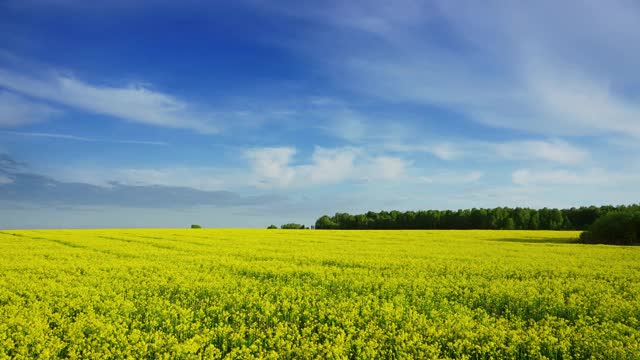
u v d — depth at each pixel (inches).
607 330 431.5
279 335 414.3
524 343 397.7
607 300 569.3
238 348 382.9
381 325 459.2
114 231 2098.9
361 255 1055.0
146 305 531.8
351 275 749.9
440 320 466.0
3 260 937.5
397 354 371.2
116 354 383.9
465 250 1210.0
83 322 448.1
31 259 965.2
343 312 490.0
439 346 397.7
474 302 577.9
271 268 816.3
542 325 476.4
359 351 373.4
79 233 1892.2
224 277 735.1
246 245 1333.7
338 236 1824.6
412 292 610.2
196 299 579.8
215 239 1583.4
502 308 563.8
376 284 661.3
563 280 732.0
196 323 447.8
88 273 768.9
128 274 748.0
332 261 943.0
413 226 3745.1
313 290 612.1
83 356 384.2
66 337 417.4
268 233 2018.9
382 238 1717.5
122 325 455.2
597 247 1354.6
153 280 693.9
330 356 366.6
